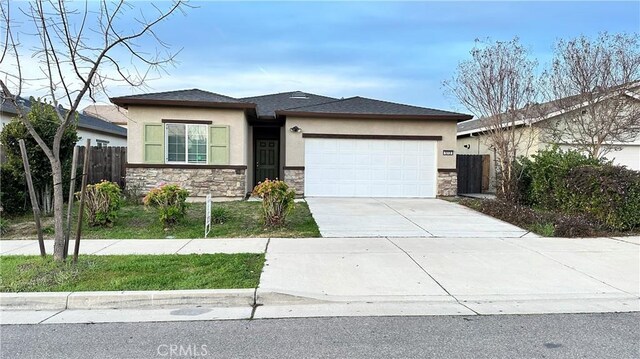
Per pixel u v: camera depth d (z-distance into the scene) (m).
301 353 3.64
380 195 14.99
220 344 3.82
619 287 5.45
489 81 12.40
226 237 8.34
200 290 5.01
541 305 4.88
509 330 4.15
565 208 10.47
